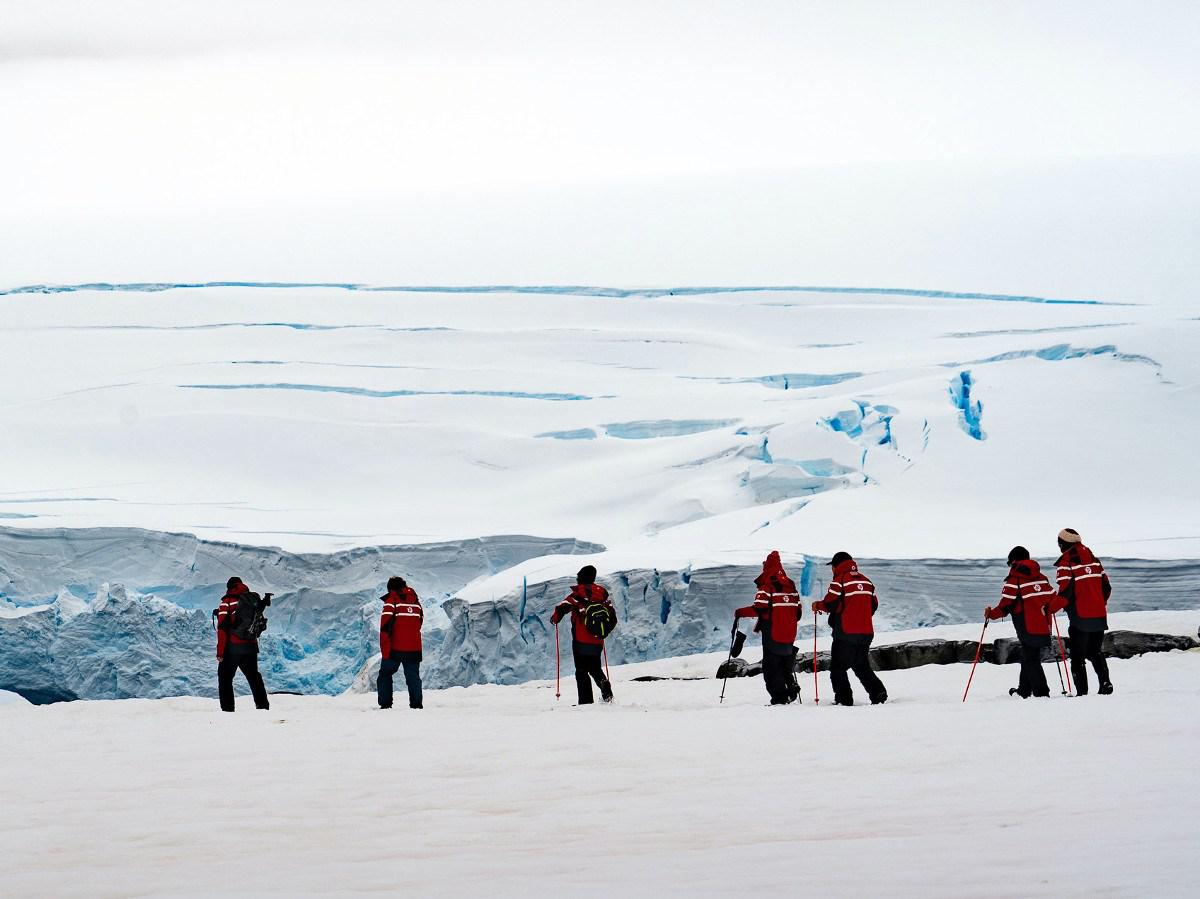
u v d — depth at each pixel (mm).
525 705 14961
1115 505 46938
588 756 8875
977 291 100062
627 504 52969
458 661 37875
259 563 47688
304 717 13328
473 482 60250
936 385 57688
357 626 44812
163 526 51219
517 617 37469
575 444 62125
